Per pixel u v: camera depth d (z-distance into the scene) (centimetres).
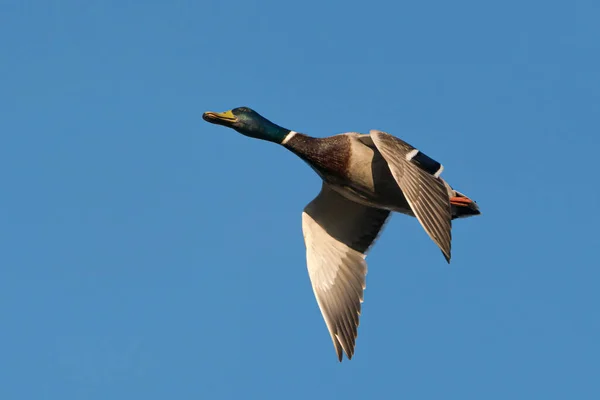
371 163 1622
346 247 1683
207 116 1728
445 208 1520
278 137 1702
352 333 1633
